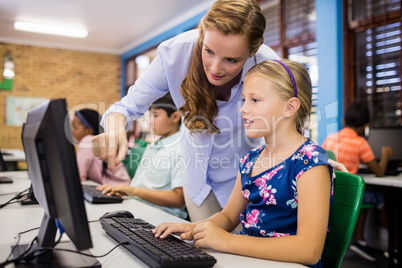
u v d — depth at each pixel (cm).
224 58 106
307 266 85
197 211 153
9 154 435
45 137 71
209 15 104
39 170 76
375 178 263
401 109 367
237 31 101
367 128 337
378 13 388
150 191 172
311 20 462
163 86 140
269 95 96
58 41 811
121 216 115
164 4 583
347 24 412
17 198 149
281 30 495
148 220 123
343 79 411
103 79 881
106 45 851
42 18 653
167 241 87
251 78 99
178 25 652
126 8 602
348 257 283
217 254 86
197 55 123
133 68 862
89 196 158
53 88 828
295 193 93
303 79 100
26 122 92
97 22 677
